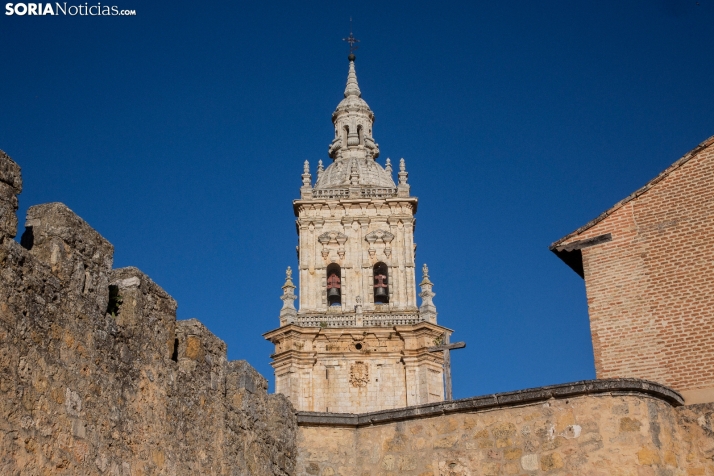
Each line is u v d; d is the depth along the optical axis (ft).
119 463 42.63
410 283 279.49
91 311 42.27
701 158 70.54
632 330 68.59
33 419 37.29
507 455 56.70
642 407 54.65
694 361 65.57
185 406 49.55
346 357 267.39
